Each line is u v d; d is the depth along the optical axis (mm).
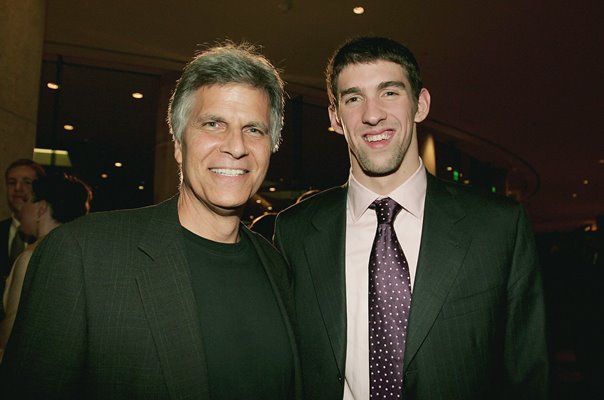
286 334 1305
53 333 968
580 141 10406
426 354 1287
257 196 9305
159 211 1258
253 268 1348
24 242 2967
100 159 10453
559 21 5516
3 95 4004
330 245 1539
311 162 9344
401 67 1489
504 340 1375
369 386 1358
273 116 1323
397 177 1508
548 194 17391
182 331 1086
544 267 4680
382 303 1358
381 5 5227
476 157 12094
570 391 3939
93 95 7910
